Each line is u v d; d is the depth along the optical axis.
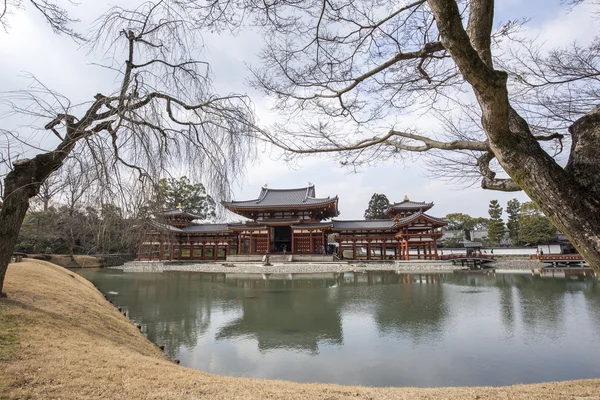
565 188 2.96
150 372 5.16
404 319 13.02
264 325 12.31
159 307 15.83
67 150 4.48
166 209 4.98
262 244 44.56
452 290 20.55
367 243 44.44
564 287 21.34
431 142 4.69
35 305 7.96
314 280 27.05
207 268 36.19
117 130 4.66
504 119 3.13
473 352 9.02
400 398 4.57
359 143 5.71
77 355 5.45
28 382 4.32
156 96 5.10
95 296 13.62
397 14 5.53
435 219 39.62
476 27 3.57
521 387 5.18
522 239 51.16
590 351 9.00
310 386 5.27
